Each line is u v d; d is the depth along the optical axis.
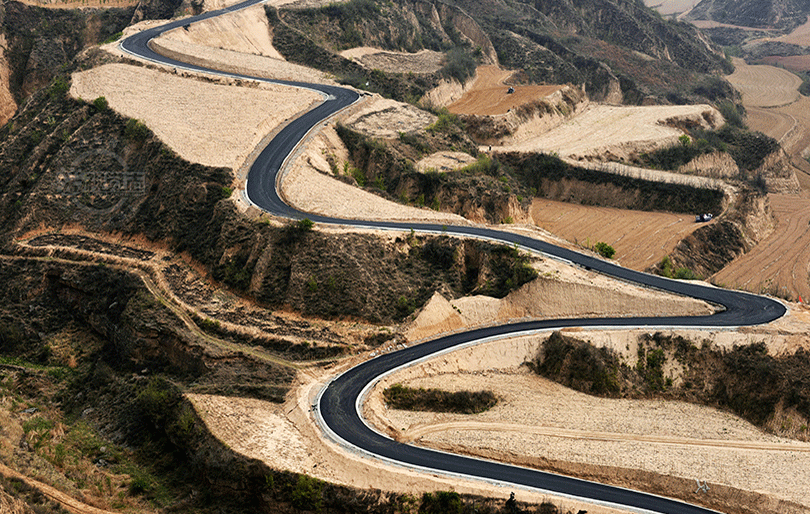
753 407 78.25
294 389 77.00
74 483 69.94
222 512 67.19
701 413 79.06
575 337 83.38
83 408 83.19
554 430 74.00
